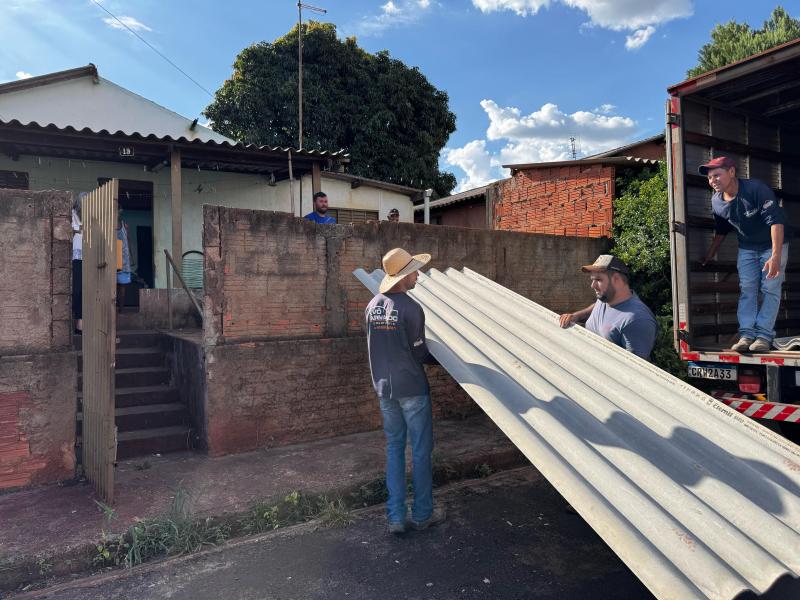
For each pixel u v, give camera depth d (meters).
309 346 6.01
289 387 5.89
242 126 19.59
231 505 4.21
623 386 3.44
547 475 2.53
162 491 4.52
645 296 9.53
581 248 9.07
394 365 3.85
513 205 12.19
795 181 6.47
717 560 2.03
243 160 10.55
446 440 5.99
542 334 4.31
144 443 5.51
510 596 3.17
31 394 4.68
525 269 8.22
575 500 2.35
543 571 3.45
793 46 4.34
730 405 4.72
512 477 5.27
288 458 5.39
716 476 2.61
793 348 4.71
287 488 4.57
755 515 2.33
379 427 6.51
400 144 20.84
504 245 7.93
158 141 9.31
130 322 7.84
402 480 4.00
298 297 6.05
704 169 4.97
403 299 3.89
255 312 5.77
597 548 3.77
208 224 5.49
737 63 4.68
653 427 3.01
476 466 5.37
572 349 3.99
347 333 6.39
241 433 5.61
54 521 3.94
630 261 9.32
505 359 3.81
